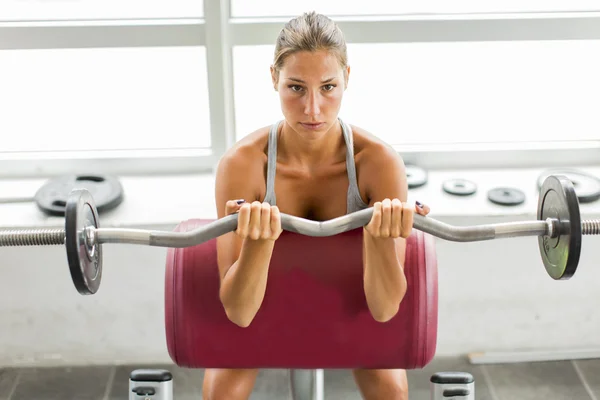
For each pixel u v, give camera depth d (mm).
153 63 2301
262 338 1350
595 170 2389
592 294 2311
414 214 1141
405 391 1553
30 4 2180
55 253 2207
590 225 1233
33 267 2223
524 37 2219
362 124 2393
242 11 2221
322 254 1341
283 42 1200
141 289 2264
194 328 1360
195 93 2340
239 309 1271
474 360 2367
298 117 1208
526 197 2234
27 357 2354
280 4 2221
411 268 1354
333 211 1372
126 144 2396
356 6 2225
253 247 1180
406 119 2393
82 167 2373
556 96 2377
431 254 1379
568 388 2281
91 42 2180
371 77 2330
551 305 2322
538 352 2381
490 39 2215
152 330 2330
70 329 2316
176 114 2367
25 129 2361
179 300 1358
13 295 2256
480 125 2404
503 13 2225
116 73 2314
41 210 2158
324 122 1216
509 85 2359
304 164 1334
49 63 2295
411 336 1352
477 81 2352
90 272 1232
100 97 2342
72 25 2158
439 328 2354
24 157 2352
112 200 2180
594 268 2273
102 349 2354
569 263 1192
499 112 2391
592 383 2299
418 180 2289
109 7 2197
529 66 2338
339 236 1356
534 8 2232
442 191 2275
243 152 1322
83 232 1188
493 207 2184
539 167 2412
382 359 1372
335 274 1333
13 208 2193
